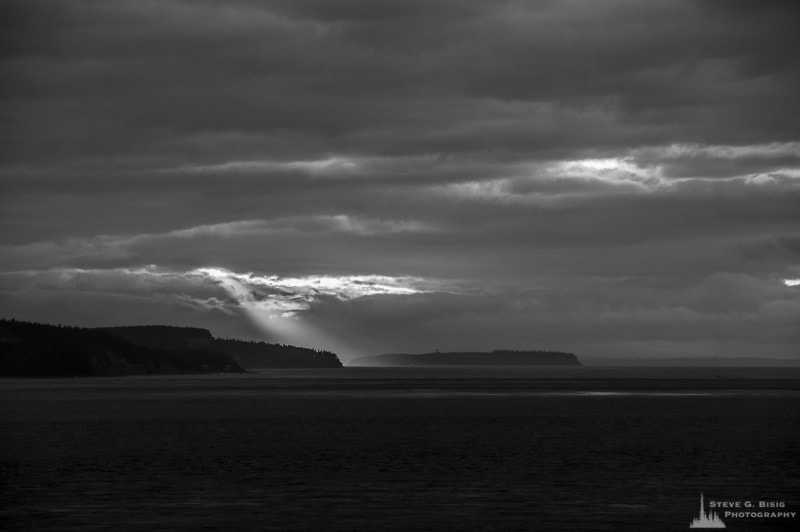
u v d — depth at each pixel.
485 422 120.25
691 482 65.62
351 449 85.88
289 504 57.16
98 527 50.88
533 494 60.66
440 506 56.56
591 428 110.00
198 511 55.06
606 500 58.59
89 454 82.00
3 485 64.19
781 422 119.38
